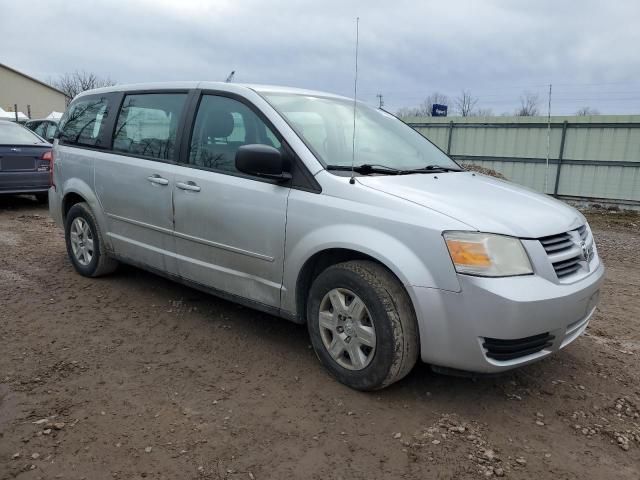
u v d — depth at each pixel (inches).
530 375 144.8
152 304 188.9
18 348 151.3
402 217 120.9
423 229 117.6
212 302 191.6
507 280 113.6
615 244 380.2
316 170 136.3
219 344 157.6
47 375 136.0
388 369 122.7
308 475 101.5
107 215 196.5
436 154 179.3
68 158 214.5
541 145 631.8
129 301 191.3
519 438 116.0
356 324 128.1
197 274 166.1
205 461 104.4
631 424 123.1
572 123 605.0
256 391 131.3
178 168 166.6
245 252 149.1
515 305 111.6
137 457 105.0
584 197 611.2
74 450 106.5
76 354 148.6
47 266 232.8
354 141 156.5
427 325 117.9
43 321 171.2
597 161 597.0
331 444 111.0
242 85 160.7
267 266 144.9
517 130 646.5
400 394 131.6
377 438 113.6
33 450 106.0
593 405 130.8
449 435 115.6
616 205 592.7
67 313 178.5
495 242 114.9
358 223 126.1
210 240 157.6
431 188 134.4
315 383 135.6
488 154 671.8
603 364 154.3
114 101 200.5
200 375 138.8
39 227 323.6
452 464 106.0
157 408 122.6
